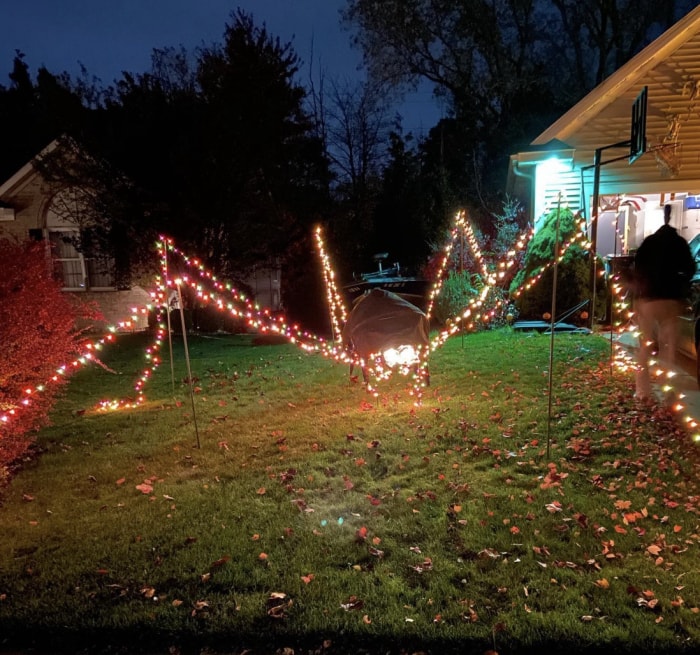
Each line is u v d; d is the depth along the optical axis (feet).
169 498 15.56
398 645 9.99
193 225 51.88
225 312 54.19
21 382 18.92
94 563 12.60
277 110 56.18
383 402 23.22
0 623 10.79
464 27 90.58
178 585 11.71
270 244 58.23
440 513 14.03
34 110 73.20
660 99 38.19
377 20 92.48
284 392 26.27
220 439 20.18
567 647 9.73
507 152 82.23
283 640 10.23
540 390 23.57
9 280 18.45
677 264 20.84
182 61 61.77
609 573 11.37
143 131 49.78
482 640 9.87
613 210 42.45
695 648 9.53
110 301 61.52
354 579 11.61
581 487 15.02
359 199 97.66
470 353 31.48
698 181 38.75
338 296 39.11
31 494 16.56
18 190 59.67
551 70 96.73
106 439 20.98
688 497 14.11
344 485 15.84
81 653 10.33
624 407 20.71
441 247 52.06
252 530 13.70
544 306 38.60
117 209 50.78
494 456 17.16
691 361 26.13
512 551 12.35
